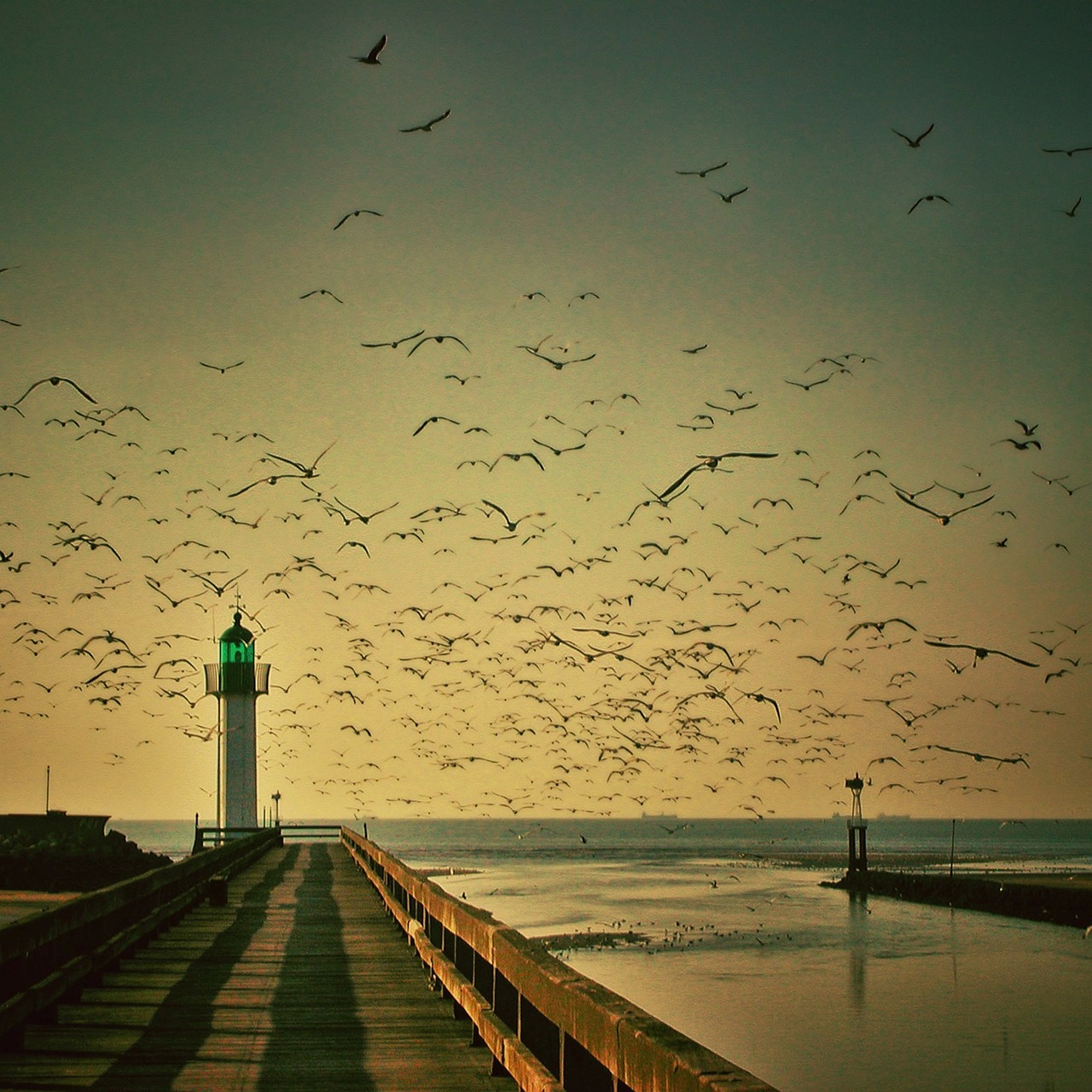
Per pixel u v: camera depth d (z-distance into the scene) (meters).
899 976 42.84
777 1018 34.62
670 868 118.00
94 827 75.25
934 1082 27.31
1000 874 95.88
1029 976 43.16
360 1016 13.15
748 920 62.62
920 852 160.25
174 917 22.25
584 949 50.72
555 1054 8.44
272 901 27.81
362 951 18.61
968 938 54.84
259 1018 13.03
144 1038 11.95
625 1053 5.81
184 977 15.92
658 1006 36.50
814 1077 27.62
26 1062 10.88
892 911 67.81
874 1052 30.20
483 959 11.73
